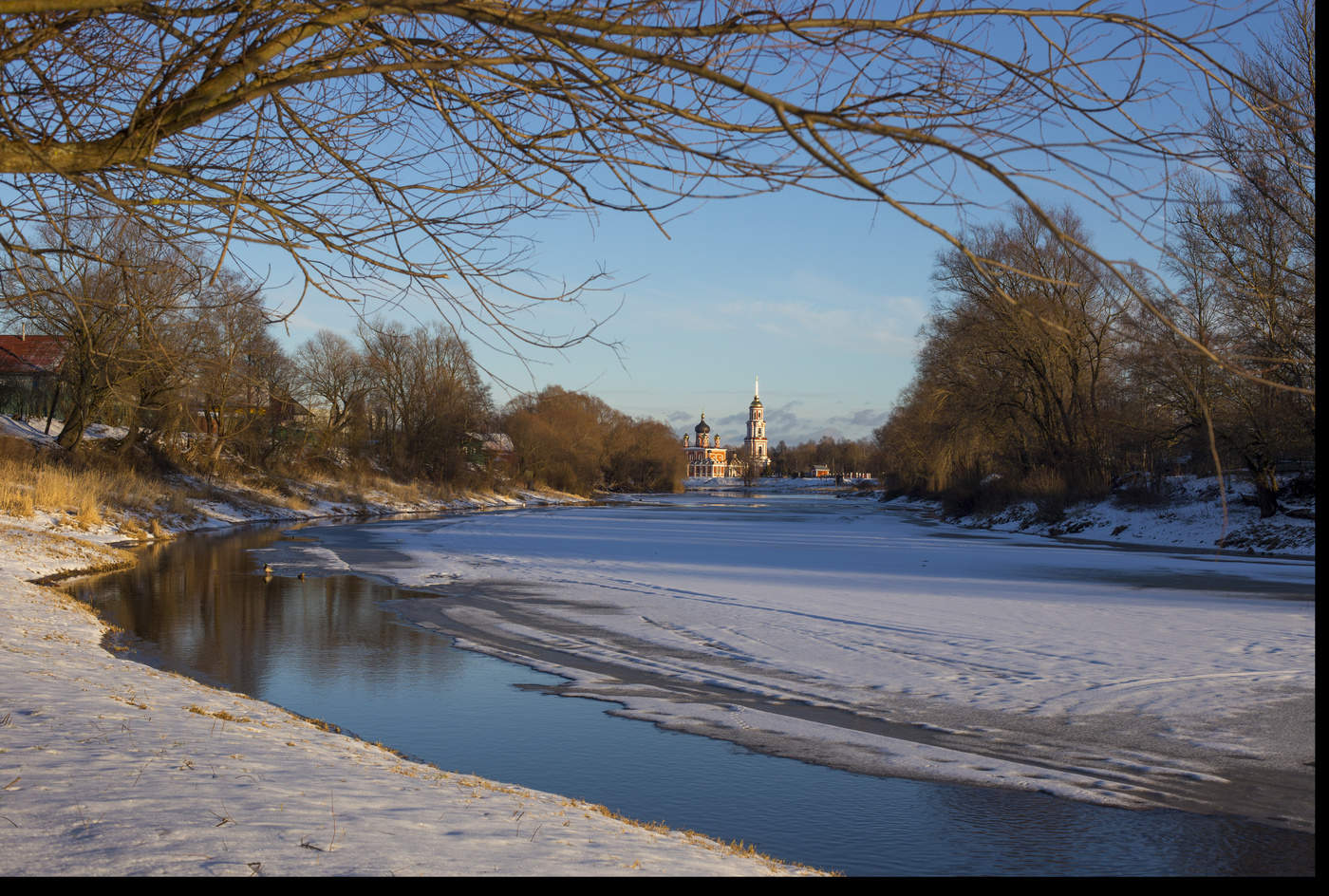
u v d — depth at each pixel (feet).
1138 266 8.85
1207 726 37.09
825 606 69.26
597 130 13.12
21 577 75.72
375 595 74.90
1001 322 138.92
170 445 161.99
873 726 37.58
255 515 161.79
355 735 35.73
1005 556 113.50
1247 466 125.29
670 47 11.71
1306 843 25.72
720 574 90.74
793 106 9.78
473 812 22.04
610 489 443.73
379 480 230.89
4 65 14.20
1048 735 36.27
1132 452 151.12
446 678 46.09
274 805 20.74
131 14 14.20
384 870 16.57
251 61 13.75
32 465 123.85
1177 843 25.64
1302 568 98.63
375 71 13.65
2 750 24.61
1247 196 86.58
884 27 10.77
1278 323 94.12
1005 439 185.06
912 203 9.36
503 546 124.26
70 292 16.39
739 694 42.98
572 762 32.73
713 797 29.22
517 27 11.17
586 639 56.34
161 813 19.35
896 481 306.76
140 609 66.03
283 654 51.55
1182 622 61.52
